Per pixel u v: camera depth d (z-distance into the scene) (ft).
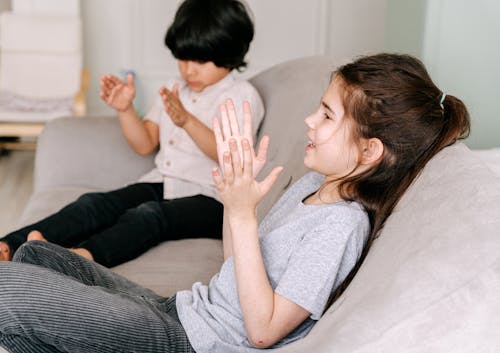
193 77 5.94
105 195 5.56
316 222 3.25
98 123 6.71
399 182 3.27
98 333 3.16
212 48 5.71
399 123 3.17
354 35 12.14
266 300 3.04
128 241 4.91
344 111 3.25
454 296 2.26
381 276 2.60
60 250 3.75
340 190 3.32
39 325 3.08
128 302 3.37
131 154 6.53
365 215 3.24
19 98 10.76
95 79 12.62
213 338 3.30
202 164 5.89
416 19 6.77
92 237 4.88
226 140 3.23
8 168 11.15
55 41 10.85
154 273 4.68
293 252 3.24
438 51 6.49
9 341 3.14
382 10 11.98
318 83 5.40
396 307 2.32
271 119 5.78
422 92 3.21
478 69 6.45
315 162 3.40
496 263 2.28
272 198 4.88
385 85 3.18
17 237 5.00
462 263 2.33
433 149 3.27
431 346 2.23
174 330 3.39
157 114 6.44
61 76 10.89
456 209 2.67
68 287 3.21
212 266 4.83
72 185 6.48
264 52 12.32
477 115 6.50
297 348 2.62
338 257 3.08
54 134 6.62
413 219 2.85
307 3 12.05
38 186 6.54
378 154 3.23
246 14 5.96
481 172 2.92
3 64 10.83
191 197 5.53
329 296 3.14
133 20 12.26
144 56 12.47
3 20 10.80
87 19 12.29
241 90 5.88
